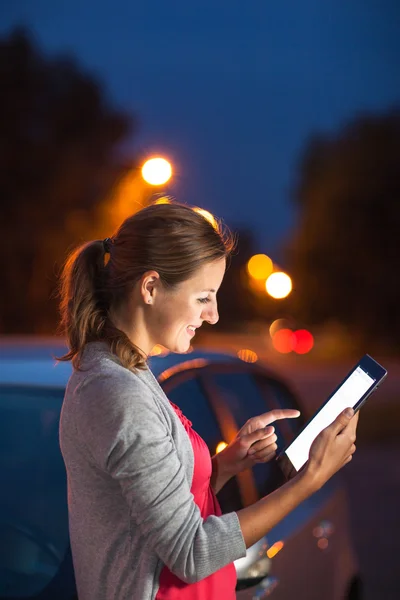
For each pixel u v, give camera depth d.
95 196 20.94
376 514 8.08
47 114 21.05
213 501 2.05
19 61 20.80
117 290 1.92
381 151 26.00
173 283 1.88
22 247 20.98
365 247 27.33
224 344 39.50
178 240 1.86
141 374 1.87
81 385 1.81
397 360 29.48
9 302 21.36
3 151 20.64
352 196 26.70
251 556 2.57
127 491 1.74
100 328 1.90
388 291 28.02
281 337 34.25
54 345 3.44
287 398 3.81
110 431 1.74
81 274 1.94
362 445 12.40
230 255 2.04
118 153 21.38
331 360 32.47
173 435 1.86
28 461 2.59
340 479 4.03
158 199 2.21
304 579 3.04
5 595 2.21
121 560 1.78
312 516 3.32
